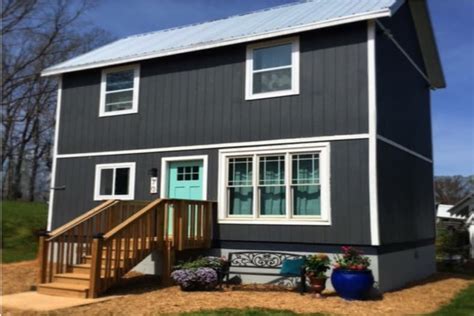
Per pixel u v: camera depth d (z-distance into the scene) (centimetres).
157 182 1356
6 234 2070
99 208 1188
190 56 1355
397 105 1296
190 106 1336
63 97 1571
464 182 4850
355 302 954
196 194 1302
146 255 1077
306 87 1173
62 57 2892
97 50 1717
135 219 1058
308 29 1156
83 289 979
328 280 1083
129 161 1413
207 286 1062
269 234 1169
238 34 1273
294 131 1173
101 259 995
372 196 1066
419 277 1402
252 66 1255
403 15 1412
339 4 1370
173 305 896
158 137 1375
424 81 1648
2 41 2558
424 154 1577
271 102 1213
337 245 1091
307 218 1130
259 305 901
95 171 1468
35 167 3659
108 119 1471
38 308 888
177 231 1134
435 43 1557
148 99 1409
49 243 1094
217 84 1302
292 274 1033
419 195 1465
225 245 1220
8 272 1342
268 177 1200
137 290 1055
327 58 1156
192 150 1314
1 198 3438
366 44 1116
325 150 1127
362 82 1109
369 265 1025
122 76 1476
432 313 880
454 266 1900
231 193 1247
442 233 2502
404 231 1273
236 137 1250
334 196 1105
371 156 1078
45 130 3547
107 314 840
